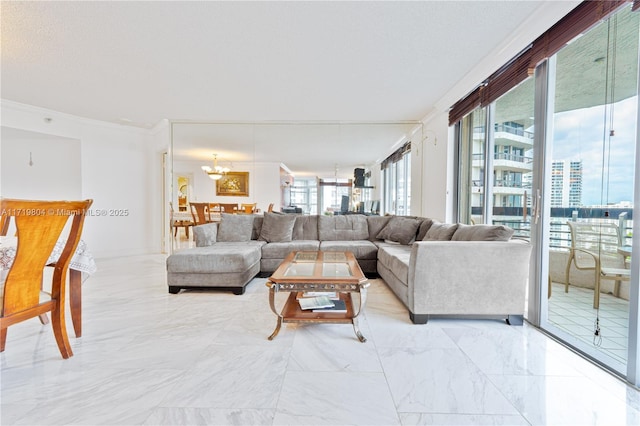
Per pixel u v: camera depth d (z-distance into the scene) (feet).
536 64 6.76
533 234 6.93
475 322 7.08
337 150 15.66
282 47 7.57
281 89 10.37
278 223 12.54
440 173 12.33
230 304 8.38
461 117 10.61
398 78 9.46
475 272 6.83
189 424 3.78
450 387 4.54
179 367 5.10
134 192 16.28
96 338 6.19
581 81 6.07
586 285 6.00
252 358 5.41
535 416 3.92
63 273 5.32
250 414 3.96
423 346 5.87
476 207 10.39
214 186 15.43
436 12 6.19
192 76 9.32
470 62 8.39
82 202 5.32
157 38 7.17
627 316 5.29
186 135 14.92
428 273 6.86
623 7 4.90
